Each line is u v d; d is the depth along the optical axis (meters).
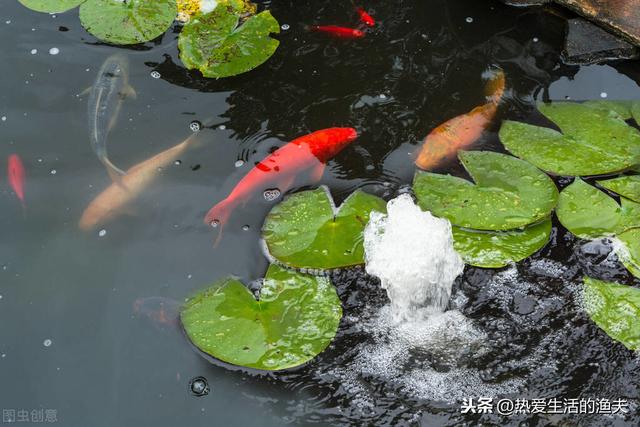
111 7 2.85
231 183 2.33
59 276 2.08
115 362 1.90
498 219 2.15
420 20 2.91
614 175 2.35
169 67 2.70
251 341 1.89
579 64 2.78
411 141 2.46
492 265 2.07
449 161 2.38
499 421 1.80
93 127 2.48
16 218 2.21
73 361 1.90
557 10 2.95
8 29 2.82
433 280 2.05
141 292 2.04
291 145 2.37
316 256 2.05
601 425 1.78
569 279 2.08
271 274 2.05
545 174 2.28
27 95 2.59
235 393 1.84
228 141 2.45
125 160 2.38
